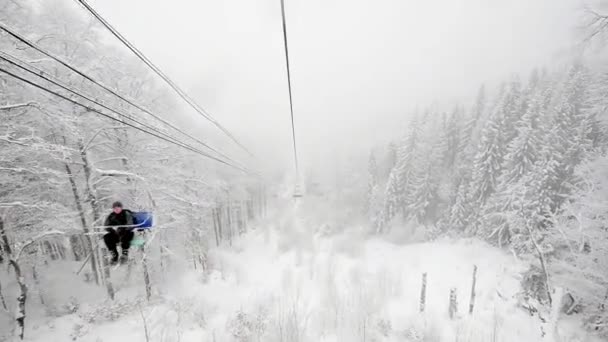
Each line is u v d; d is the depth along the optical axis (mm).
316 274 21672
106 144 13281
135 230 5934
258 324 13484
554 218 15102
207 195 22547
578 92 21719
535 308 15469
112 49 14070
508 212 20391
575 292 13547
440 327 15320
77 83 11344
